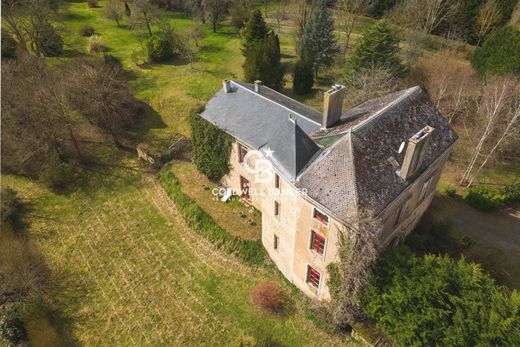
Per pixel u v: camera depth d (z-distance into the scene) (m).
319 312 24.16
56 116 36.78
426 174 23.09
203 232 30.58
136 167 38.12
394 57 41.41
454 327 17.64
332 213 19.39
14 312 25.64
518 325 16.86
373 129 21.86
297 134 22.47
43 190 36.25
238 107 30.28
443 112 38.75
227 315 25.30
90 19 67.75
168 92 48.59
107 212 33.75
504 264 25.89
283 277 27.12
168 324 25.11
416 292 18.38
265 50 44.41
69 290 27.66
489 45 41.50
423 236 26.48
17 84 36.47
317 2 55.09
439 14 55.41
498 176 34.34
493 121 31.31
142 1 58.91
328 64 50.16
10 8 48.44
